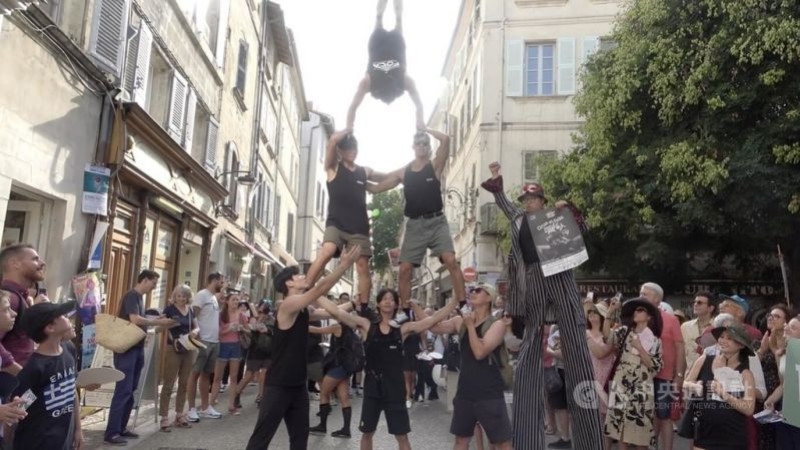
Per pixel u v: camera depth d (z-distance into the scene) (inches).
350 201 221.6
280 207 1073.5
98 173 338.6
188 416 345.4
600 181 562.3
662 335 257.9
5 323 147.7
